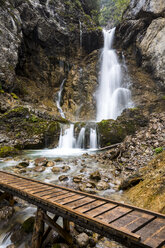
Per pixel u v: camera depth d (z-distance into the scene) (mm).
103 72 28266
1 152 11844
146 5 24406
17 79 20953
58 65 26578
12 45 19359
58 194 3879
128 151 9422
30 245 3480
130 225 2631
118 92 25484
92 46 29234
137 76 25125
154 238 2295
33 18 22391
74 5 27953
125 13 29719
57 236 3648
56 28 24516
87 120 25531
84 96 27141
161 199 4223
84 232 3805
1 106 15922
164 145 8336
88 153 13039
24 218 4465
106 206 3334
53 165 9586
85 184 6414
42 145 14867
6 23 18984
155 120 12023
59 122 17625
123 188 6051
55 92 26109
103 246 3439
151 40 23750
